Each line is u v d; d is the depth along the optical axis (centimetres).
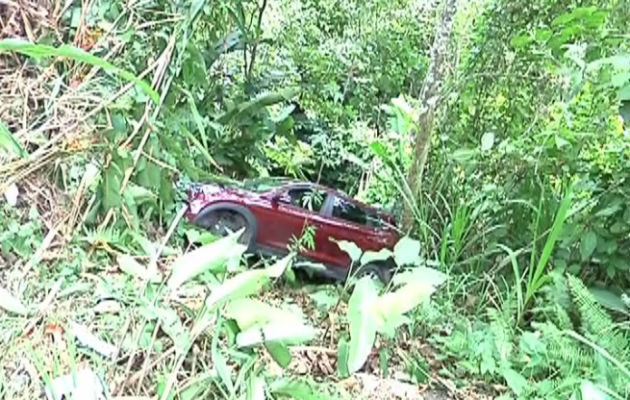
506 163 509
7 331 163
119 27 235
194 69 265
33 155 199
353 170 923
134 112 236
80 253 210
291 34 916
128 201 234
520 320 369
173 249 245
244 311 177
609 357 263
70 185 220
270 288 325
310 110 930
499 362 302
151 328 181
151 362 170
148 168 247
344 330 276
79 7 223
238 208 548
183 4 249
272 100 625
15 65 207
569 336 315
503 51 560
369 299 186
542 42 502
